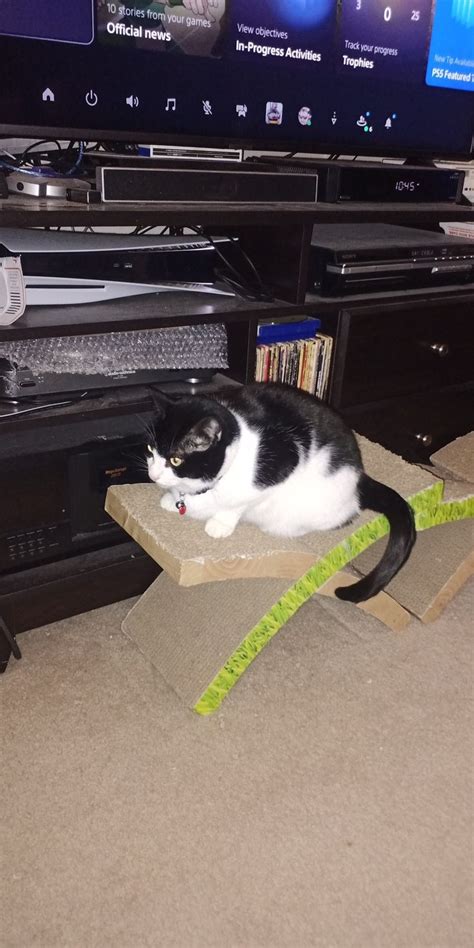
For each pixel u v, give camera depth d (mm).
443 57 1643
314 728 1218
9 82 1198
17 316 1123
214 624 1266
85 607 1444
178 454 1083
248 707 1256
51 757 1132
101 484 1373
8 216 1021
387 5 1508
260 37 1400
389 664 1376
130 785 1095
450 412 1902
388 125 1655
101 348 1354
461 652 1419
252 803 1077
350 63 1528
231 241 1468
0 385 1259
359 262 1505
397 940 905
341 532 1247
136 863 981
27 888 940
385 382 1686
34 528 1334
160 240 1403
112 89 1297
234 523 1187
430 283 1668
